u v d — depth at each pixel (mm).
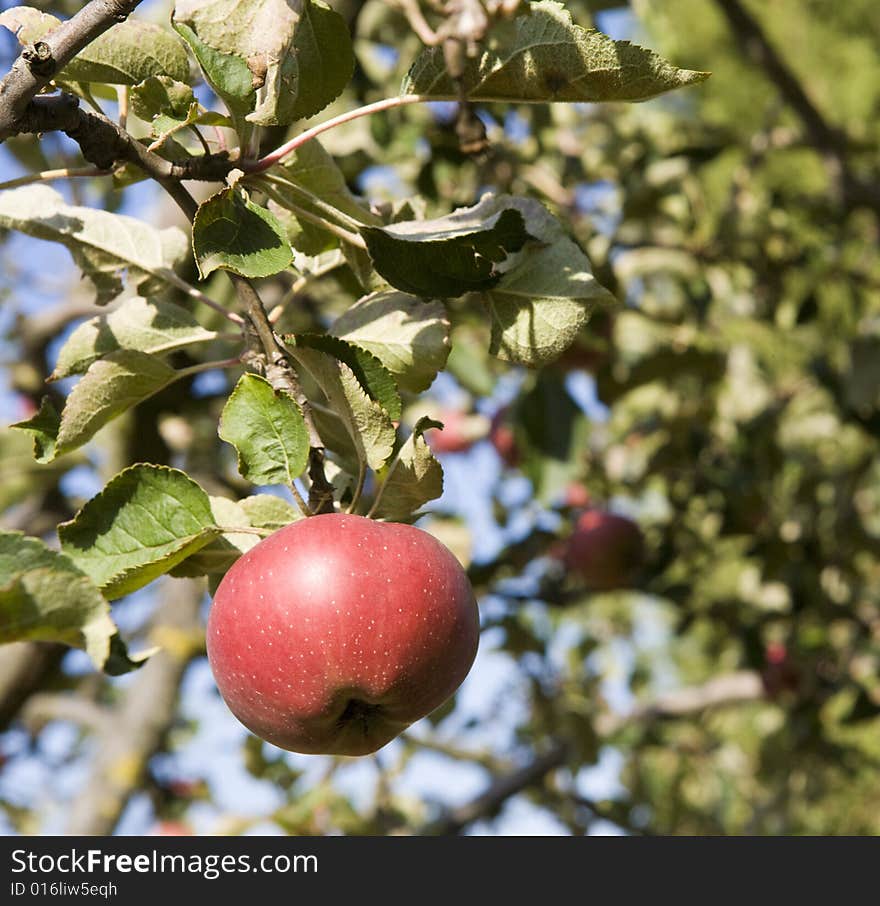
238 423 1855
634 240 5496
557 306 2115
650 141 5680
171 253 2297
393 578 1798
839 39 12773
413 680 1818
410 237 1993
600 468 6723
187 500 1826
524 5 1773
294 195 2191
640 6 6711
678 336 5645
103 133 1819
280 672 1772
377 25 4957
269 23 1828
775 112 6152
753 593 6773
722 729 8664
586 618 8414
